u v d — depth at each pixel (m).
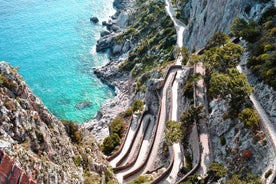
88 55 176.62
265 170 48.22
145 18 179.12
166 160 72.75
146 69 145.25
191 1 155.62
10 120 35.19
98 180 50.12
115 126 101.06
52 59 171.25
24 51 176.50
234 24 84.25
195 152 66.00
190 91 81.19
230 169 54.84
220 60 72.50
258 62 67.31
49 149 40.00
